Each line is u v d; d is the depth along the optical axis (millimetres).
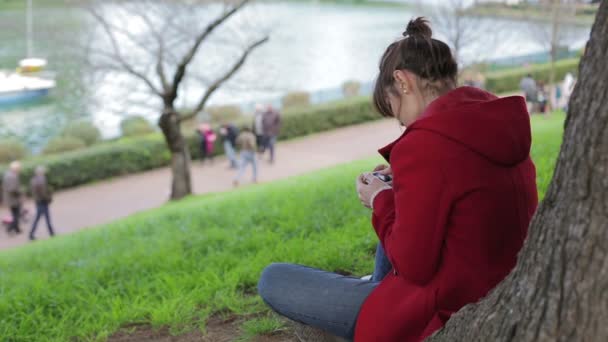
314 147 27641
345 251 4934
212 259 5660
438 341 1986
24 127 32875
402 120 2205
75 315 4719
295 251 5195
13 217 18812
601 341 1593
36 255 9383
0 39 49531
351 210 6582
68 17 24938
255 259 5238
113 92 19969
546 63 36562
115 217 20297
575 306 1621
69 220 20219
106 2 17875
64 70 35812
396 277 2178
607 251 1574
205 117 29172
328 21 71812
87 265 6707
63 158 24188
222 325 3918
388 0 92750
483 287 1987
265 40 18938
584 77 1626
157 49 18109
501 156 1952
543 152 8453
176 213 10758
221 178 23344
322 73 46500
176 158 19375
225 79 18875
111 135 29938
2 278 6961
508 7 28312
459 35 25922
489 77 33844
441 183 1926
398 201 1984
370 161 15812
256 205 8711
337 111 30828
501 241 2002
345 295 2334
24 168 23266
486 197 1939
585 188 1599
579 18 29141
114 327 4180
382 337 2127
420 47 2096
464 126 1938
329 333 2607
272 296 2484
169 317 4094
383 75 2188
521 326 1730
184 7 17953
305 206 7332
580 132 1616
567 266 1636
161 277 5391
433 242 1951
